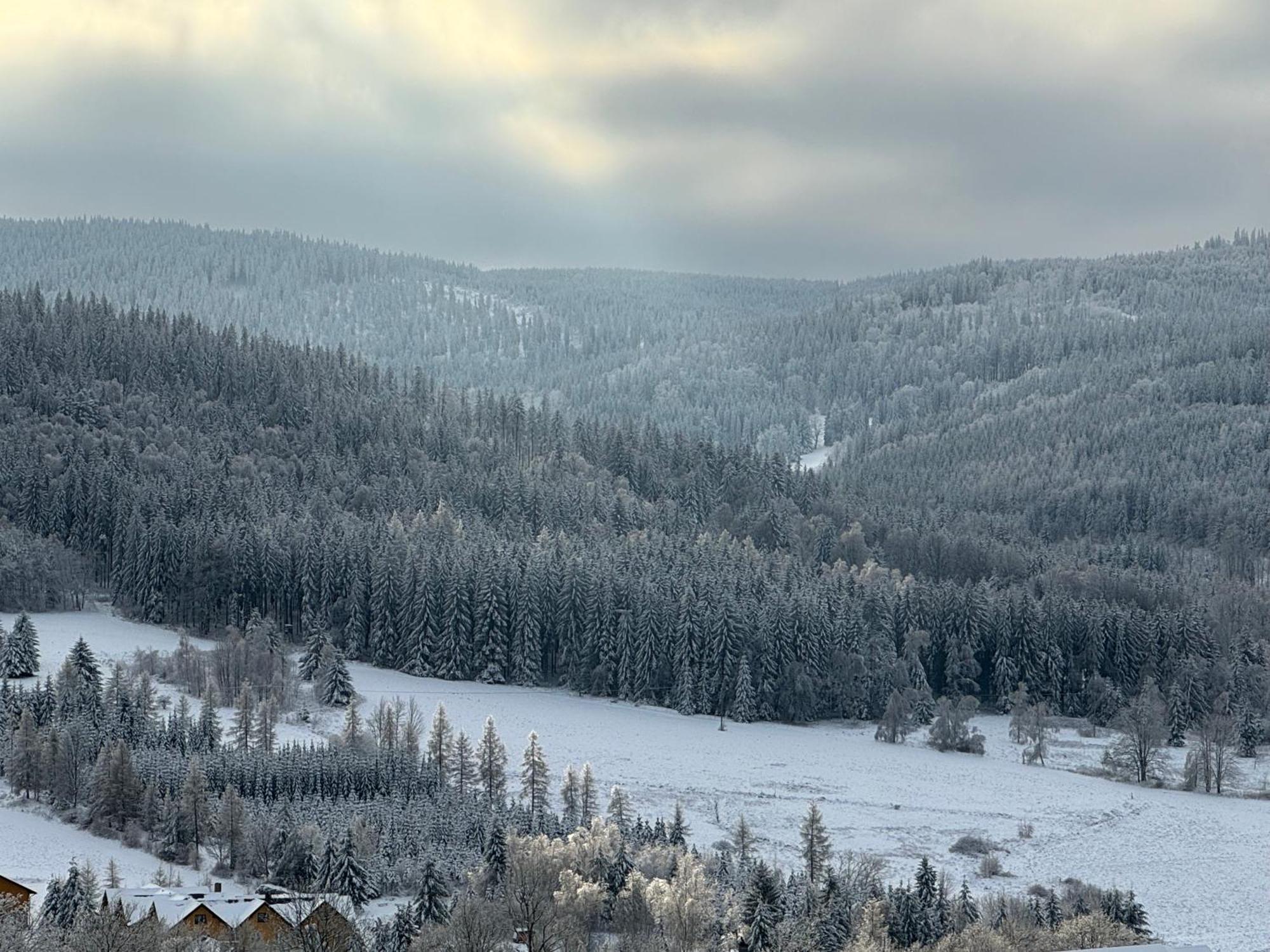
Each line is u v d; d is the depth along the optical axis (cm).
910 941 12256
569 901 11744
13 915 10244
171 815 14388
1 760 16062
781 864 14962
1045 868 15675
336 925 10781
